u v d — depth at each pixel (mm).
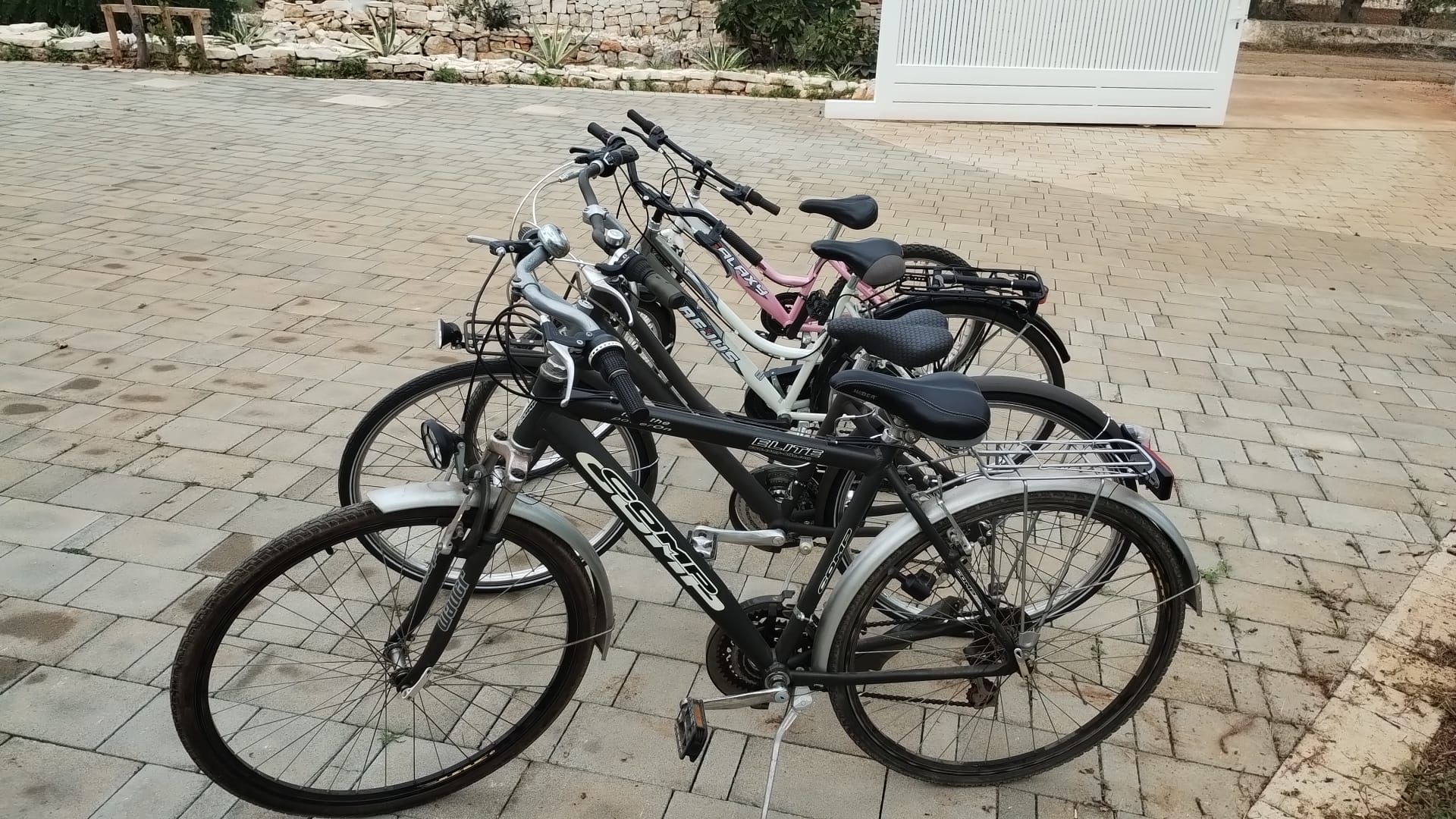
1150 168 9102
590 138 9414
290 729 2352
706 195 7473
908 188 8086
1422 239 7145
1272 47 18766
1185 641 2797
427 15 14664
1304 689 2627
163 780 2207
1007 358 4395
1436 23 19812
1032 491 2070
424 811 2189
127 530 3078
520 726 2254
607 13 15188
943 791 2301
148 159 7855
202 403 3924
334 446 3652
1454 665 2723
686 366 4559
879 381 1986
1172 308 5570
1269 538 3324
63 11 13477
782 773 2324
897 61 10773
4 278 5168
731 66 12852
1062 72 10727
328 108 10266
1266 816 2250
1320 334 5238
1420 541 3318
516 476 1989
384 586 2834
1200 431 4090
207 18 13430
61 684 2453
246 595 1913
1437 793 2301
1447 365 4855
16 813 2100
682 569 2117
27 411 3787
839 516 2426
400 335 4699
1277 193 8352
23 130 8594
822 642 2125
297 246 5961
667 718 2479
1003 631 2213
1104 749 2426
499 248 2133
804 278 3475
